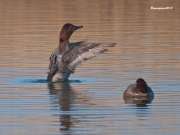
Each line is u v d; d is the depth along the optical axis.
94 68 19.00
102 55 21.09
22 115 13.66
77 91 16.12
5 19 29.20
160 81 17.05
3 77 17.81
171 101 14.85
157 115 13.54
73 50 15.83
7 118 13.41
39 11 31.34
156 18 29.14
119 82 17.06
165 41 23.53
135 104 14.66
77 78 17.73
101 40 23.72
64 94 15.77
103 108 14.25
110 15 29.97
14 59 20.44
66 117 13.44
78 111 13.98
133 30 26.11
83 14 30.19
